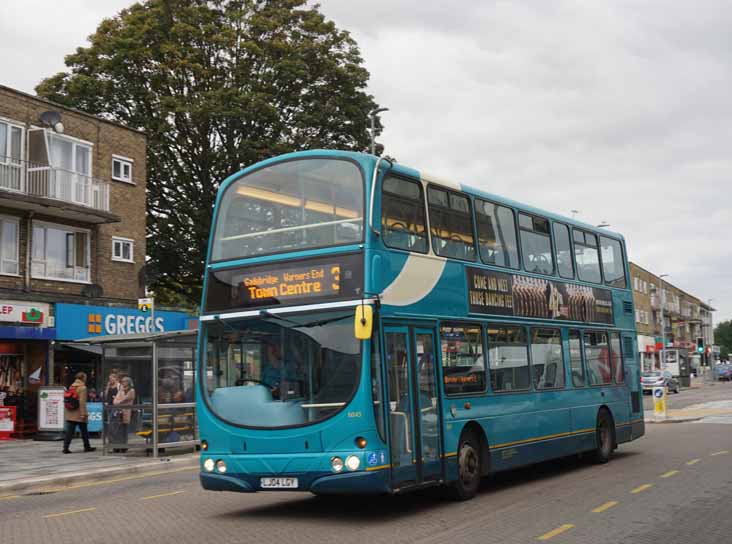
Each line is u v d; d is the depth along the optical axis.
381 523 10.10
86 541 9.44
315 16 39.72
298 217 10.84
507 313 13.61
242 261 11.02
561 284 15.76
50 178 27.77
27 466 17.80
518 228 14.52
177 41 37.69
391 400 10.36
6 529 10.58
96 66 38.00
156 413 19.27
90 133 30.55
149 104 38.06
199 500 12.70
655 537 8.91
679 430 25.36
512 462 13.17
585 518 10.13
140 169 32.88
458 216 12.71
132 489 14.55
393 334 10.61
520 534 9.16
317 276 10.42
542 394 14.41
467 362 12.28
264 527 10.01
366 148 39.97
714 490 12.24
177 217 38.78
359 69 39.88
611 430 17.12
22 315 26.52
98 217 29.12
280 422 10.13
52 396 25.06
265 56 38.59
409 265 11.15
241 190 11.41
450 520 10.22
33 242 28.06
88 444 20.95
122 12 39.16
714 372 95.31
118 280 31.41
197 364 10.93
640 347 88.88
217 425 10.51
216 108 36.22
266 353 10.47
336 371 9.99
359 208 10.46
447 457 11.41
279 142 37.84
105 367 20.20
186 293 43.69
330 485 9.79
